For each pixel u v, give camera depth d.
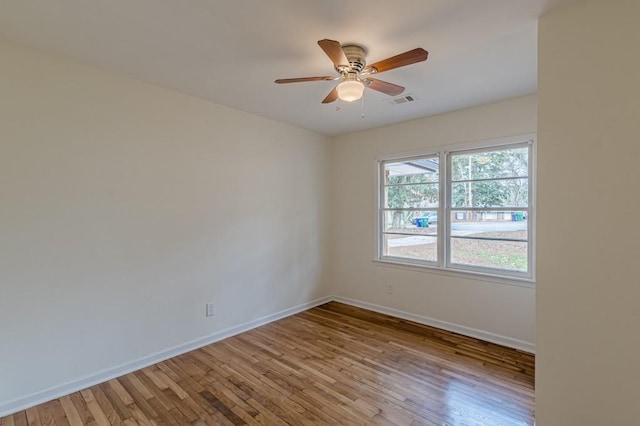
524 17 1.79
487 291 3.28
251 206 3.61
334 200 4.69
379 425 1.98
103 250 2.50
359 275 4.42
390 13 1.76
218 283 3.29
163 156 2.85
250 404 2.20
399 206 4.07
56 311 2.28
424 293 3.77
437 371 2.63
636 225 1.47
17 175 2.12
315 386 2.42
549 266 1.75
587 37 1.61
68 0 1.65
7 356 2.09
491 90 2.90
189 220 3.05
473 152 3.41
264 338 3.33
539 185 1.78
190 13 1.76
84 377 2.41
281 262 3.97
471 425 1.98
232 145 3.41
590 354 1.61
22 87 2.13
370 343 3.21
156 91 2.80
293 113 3.58
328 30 1.94
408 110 3.46
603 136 1.56
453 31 1.95
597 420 1.59
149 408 2.15
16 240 2.12
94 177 2.45
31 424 1.99
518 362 2.79
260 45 2.12
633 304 1.48
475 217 3.43
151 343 2.78
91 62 2.37
